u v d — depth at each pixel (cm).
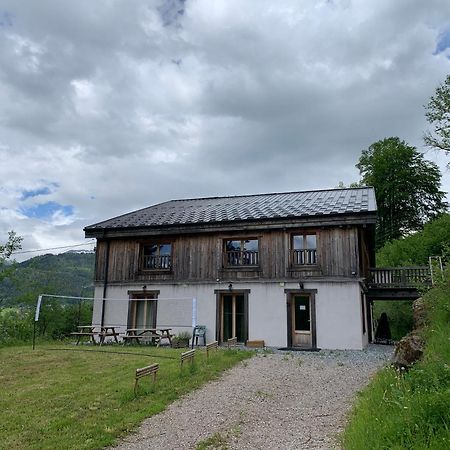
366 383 946
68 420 691
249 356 1320
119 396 830
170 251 1878
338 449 554
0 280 2234
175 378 986
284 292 1659
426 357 711
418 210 3562
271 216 1689
